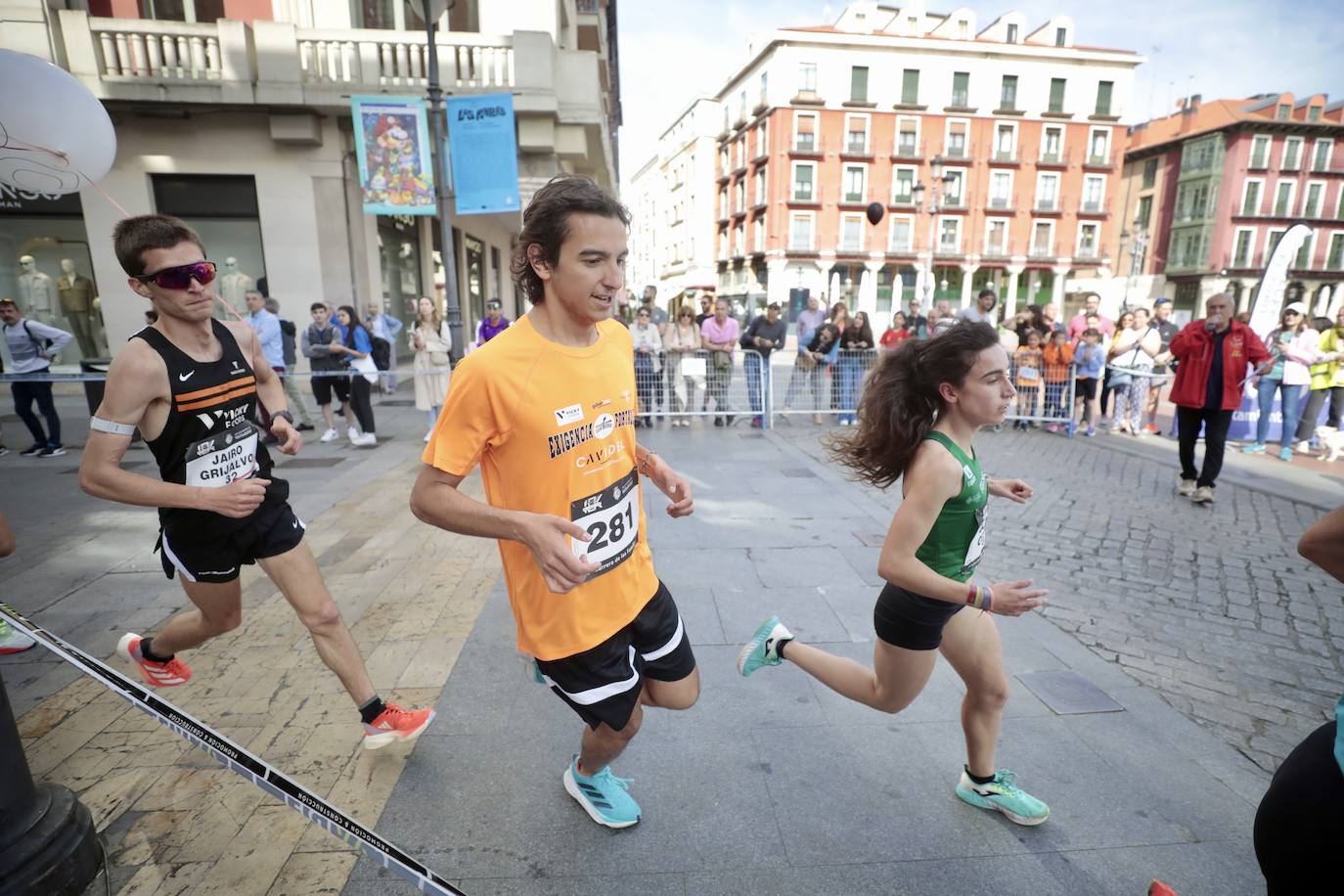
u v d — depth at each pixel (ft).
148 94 34.09
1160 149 155.74
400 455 23.97
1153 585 13.15
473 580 12.61
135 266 6.41
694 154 179.93
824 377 30.35
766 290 150.82
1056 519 17.24
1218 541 15.67
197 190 37.24
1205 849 6.47
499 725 8.23
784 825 6.73
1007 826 6.73
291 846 6.39
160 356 6.55
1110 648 10.64
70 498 18.15
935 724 8.39
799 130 137.49
